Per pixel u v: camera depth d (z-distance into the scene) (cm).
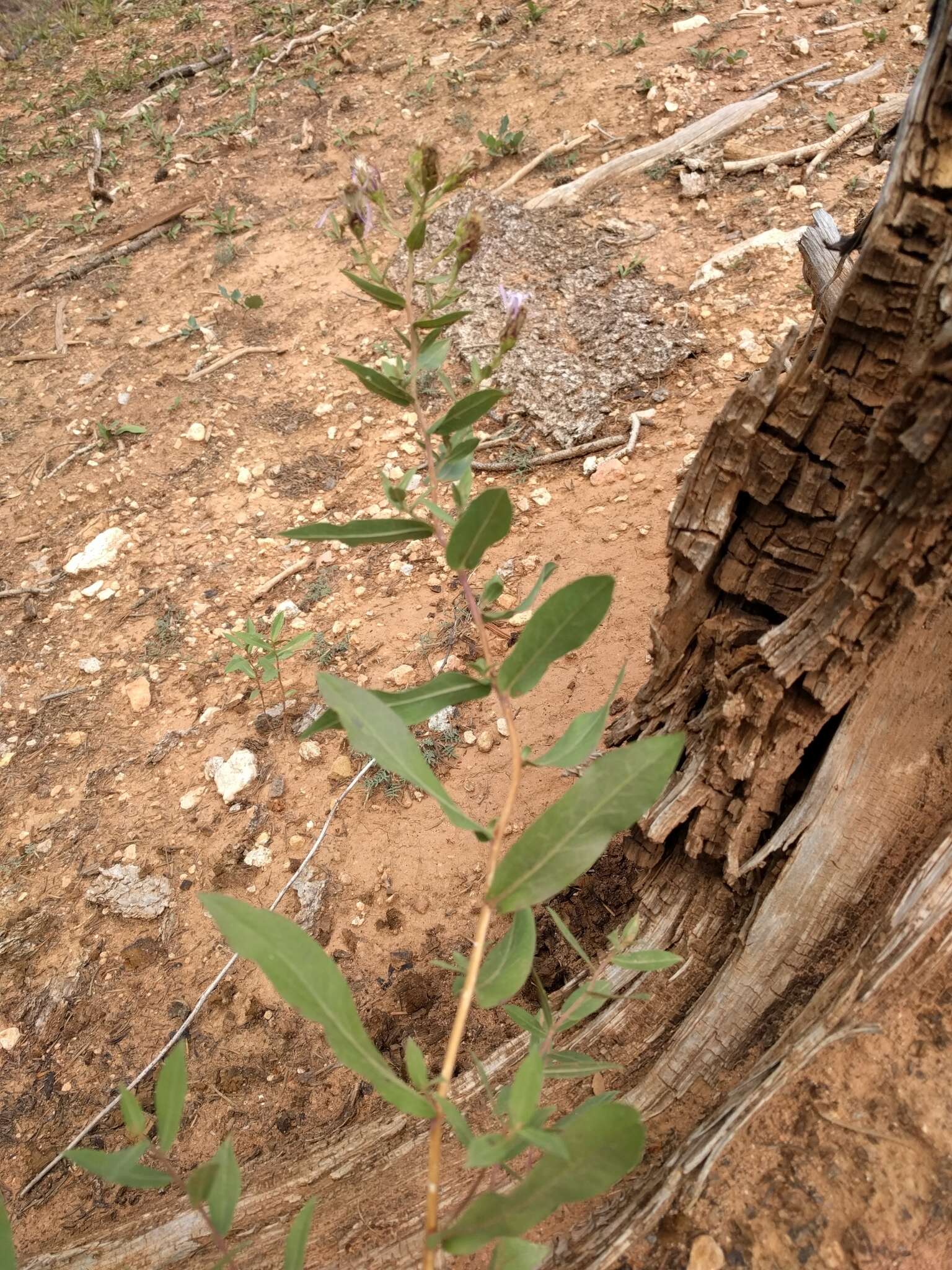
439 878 254
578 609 111
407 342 136
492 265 443
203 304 496
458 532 116
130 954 255
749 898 172
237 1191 100
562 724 275
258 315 478
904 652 141
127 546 380
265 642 301
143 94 732
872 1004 142
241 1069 228
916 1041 138
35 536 398
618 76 542
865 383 131
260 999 241
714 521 150
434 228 476
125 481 409
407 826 267
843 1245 125
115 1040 239
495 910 101
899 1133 132
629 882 233
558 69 568
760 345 367
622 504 334
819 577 141
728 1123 140
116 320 503
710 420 349
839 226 401
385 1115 196
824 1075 139
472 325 416
